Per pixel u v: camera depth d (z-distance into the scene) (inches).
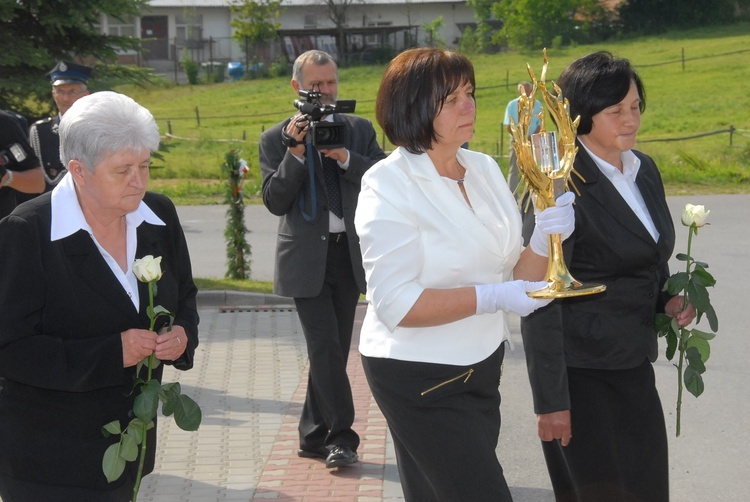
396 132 128.2
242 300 410.6
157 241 128.8
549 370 143.1
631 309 148.5
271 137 220.5
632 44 2465.6
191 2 2652.6
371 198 127.5
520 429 254.4
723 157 902.4
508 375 301.4
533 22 2615.7
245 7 2573.8
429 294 123.3
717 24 2674.7
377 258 125.3
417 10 2812.5
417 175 126.6
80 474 123.0
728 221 613.0
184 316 134.3
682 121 1288.1
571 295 118.3
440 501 131.4
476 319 130.1
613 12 2807.6
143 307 126.1
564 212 122.1
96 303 121.7
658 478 152.0
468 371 129.0
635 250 145.9
